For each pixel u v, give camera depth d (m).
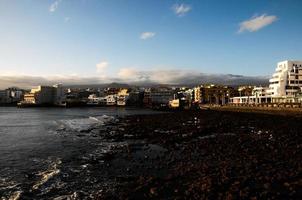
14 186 26.53
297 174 26.34
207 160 33.56
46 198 23.28
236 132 60.25
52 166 33.88
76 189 25.16
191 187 23.25
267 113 114.06
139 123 88.88
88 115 155.38
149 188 23.81
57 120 116.75
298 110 100.94
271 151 37.50
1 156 40.53
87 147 47.03
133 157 37.31
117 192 23.62
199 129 66.38
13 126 90.38
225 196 21.05
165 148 43.69
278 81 164.38
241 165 30.36
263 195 21.16
